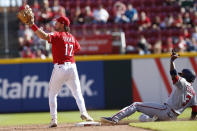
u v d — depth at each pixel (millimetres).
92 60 45594
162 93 45812
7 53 55375
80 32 58188
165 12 68938
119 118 24734
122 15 63906
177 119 27359
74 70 25500
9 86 45188
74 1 68500
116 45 53406
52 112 25219
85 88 45531
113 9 65125
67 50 25188
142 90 45781
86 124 24781
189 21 65000
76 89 25859
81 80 45469
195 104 25734
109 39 53219
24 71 45219
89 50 53062
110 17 63688
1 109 45062
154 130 20531
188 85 25312
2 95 45156
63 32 25547
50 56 50969
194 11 67688
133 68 45844
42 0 67562
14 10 70000
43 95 45219
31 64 45219
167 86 45812
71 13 64812
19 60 45156
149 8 69000
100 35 53094
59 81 25203
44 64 45250
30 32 58062
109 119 24672
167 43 59344
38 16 59344
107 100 45594
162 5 69938
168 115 25047
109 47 53094
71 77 25594
